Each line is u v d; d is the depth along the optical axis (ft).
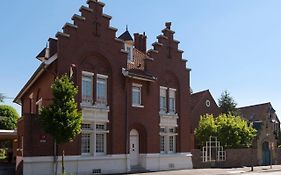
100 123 96.84
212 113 177.06
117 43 102.27
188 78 123.13
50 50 93.20
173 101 117.91
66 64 89.97
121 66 102.58
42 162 84.48
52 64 89.81
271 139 165.68
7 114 203.00
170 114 115.03
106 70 99.30
